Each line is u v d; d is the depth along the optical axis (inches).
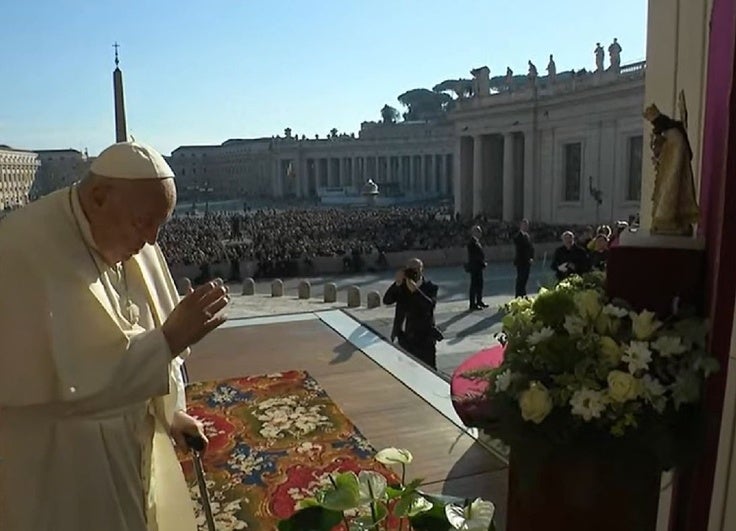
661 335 72.1
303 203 3083.2
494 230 1263.5
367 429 179.0
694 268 75.9
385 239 1125.7
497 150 1845.5
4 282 65.3
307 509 64.2
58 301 65.6
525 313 81.9
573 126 1517.0
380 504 64.1
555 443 72.0
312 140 3225.9
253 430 178.9
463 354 387.2
